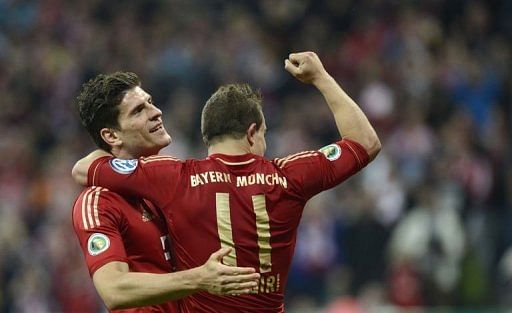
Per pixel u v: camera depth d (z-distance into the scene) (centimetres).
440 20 5041
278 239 1459
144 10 5409
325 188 1486
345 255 3731
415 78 4625
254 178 1460
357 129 1509
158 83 4838
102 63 5122
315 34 5053
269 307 1463
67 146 4647
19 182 4553
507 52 4847
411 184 3919
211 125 1489
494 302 3497
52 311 3844
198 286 1306
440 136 4225
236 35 5062
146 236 1489
